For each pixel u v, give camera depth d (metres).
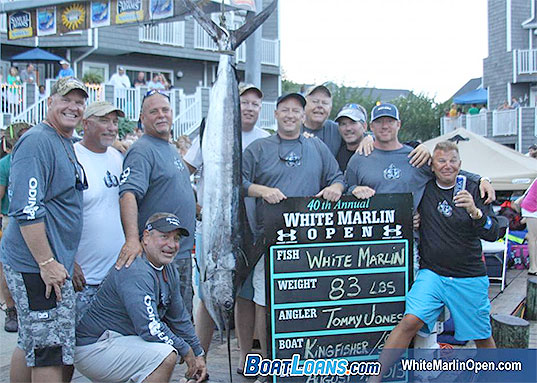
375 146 4.07
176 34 18.00
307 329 3.73
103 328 3.30
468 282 3.84
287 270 3.71
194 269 5.97
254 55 6.58
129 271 3.25
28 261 3.07
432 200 3.89
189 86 19.36
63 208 3.17
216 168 3.37
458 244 3.81
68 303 3.12
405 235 3.86
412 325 3.74
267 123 18.48
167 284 3.47
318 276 3.75
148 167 3.61
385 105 3.92
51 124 3.19
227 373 4.23
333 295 3.77
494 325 4.59
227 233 3.40
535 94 23.73
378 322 3.83
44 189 3.06
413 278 3.88
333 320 3.77
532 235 8.10
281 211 3.70
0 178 5.12
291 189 3.89
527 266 8.68
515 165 9.65
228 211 3.39
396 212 3.85
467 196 3.73
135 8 7.88
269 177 3.90
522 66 23.45
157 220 3.33
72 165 3.20
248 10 6.04
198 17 3.35
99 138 3.59
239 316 4.12
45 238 3.02
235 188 3.41
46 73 16.59
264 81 20.72
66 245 3.21
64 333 3.11
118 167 3.75
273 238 3.69
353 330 3.79
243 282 3.57
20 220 2.97
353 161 4.11
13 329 5.17
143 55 18.19
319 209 3.75
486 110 23.39
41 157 3.04
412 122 39.66
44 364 3.07
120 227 3.66
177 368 4.31
